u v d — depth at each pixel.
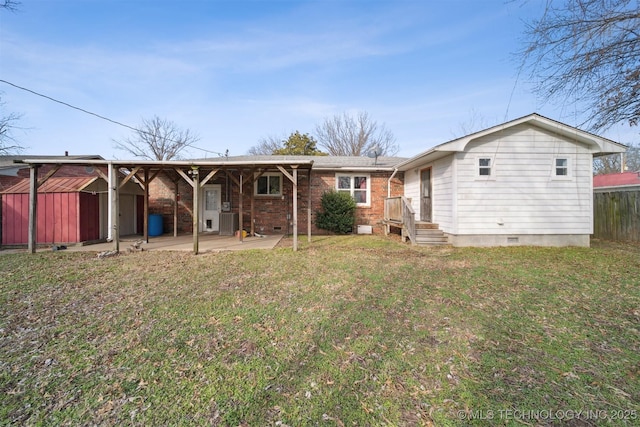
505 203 9.41
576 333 3.25
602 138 9.16
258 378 2.45
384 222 12.97
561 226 9.45
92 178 10.88
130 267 6.38
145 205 10.59
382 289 4.79
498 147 9.38
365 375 2.49
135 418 2.00
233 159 14.04
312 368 2.58
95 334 3.23
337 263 6.75
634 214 10.53
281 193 13.38
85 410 2.08
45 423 1.96
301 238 11.57
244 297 4.41
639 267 6.27
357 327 3.39
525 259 7.20
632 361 2.70
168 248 8.95
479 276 5.57
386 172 13.72
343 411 2.07
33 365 2.64
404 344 3.01
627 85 5.78
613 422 1.97
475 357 2.77
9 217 9.91
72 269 6.19
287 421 1.98
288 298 4.37
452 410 2.08
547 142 9.41
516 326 3.42
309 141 30.81
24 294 4.56
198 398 2.20
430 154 9.77
